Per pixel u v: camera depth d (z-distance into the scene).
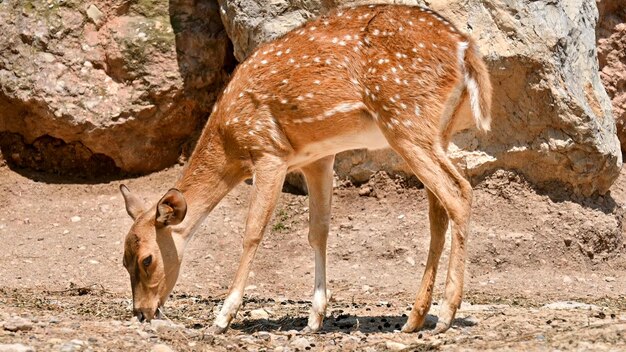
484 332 9.16
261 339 9.30
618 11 18.08
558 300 12.77
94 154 18.02
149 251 9.69
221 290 14.02
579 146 15.33
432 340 8.84
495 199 15.60
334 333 9.70
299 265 14.88
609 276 14.91
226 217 16.27
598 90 16.00
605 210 15.88
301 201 16.55
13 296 12.49
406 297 13.07
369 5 10.00
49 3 17.80
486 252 14.80
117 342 8.38
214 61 17.81
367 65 9.37
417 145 9.19
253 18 16.31
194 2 17.89
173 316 11.02
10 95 17.53
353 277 14.33
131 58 17.53
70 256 15.16
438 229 9.54
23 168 18.11
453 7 15.30
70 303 11.88
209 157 9.96
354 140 9.71
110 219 16.50
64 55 17.61
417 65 9.21
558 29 15.33
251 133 9.70
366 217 15.67
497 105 15.43
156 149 17.97
